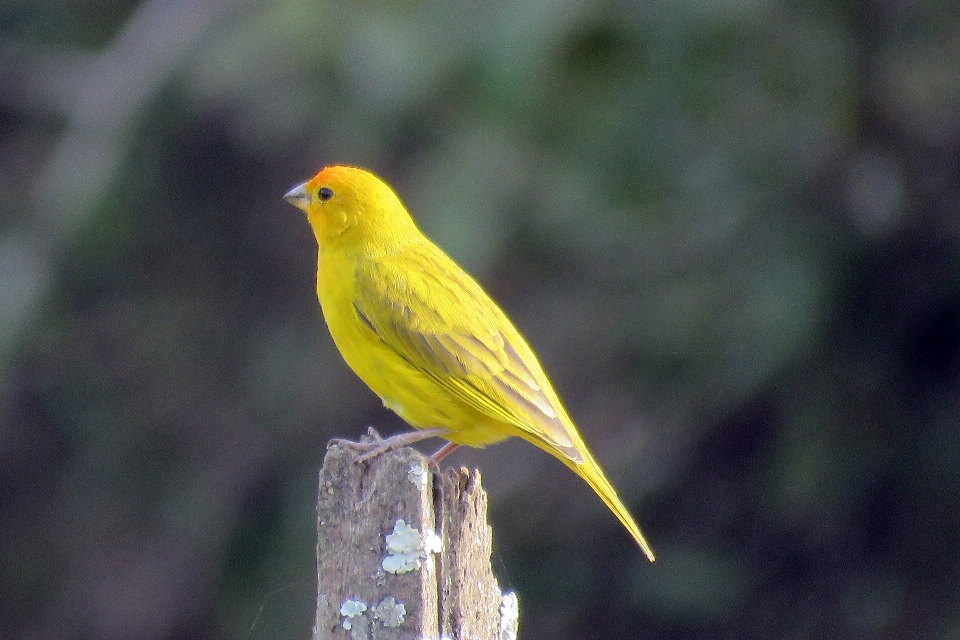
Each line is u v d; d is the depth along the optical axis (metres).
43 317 17.88
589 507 16.16
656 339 15.18
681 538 15.91
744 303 14.61
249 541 17.98
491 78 14.27
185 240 18.42
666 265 15.24
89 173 17.11
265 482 18.03
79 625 18.55
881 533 15.33
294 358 18.08
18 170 18.55
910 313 14.52
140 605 18.20
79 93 18.14
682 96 14.48
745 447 15.59
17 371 18.31
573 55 14.47
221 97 16.22
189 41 17.17
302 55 15.06
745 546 15.77
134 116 17.19
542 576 16.12
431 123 15.05
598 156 14.72
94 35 18.72
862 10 14.19
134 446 18.66
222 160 18.14
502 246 14.72
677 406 15.50
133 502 18.67
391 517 6.41
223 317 18.52
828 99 14.38
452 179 14.60
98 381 18.67
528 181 14.77
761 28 14.25
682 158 14.72
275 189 18.20
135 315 18.56
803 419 14.98
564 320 15.80
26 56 18.52
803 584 15.63
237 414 18.31
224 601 18.02
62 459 18.81
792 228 14.55
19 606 18.62
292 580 17.28
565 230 15.11
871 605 15.35
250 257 18.45
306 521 17.38
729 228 14.85
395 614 6.36
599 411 15.88
